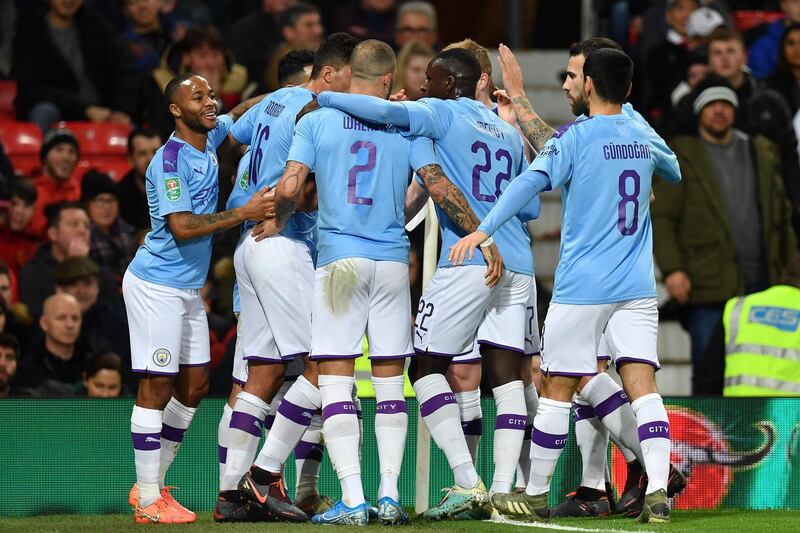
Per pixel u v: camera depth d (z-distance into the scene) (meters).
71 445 23.06
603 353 21.53
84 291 29.25
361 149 19.61
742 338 26.19
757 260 32.91
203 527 19.19
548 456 19.86
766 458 23.45
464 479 20.05
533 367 24.88
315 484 21.73
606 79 19.84
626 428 21.00
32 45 38.12
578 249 19.61
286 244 20.53
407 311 19.92
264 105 21.61
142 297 20.47
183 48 35.16
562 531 18.50
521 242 20.61
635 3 41.03
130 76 38.59
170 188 20.20
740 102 34.84
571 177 19.58
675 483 21.08
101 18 38.94
